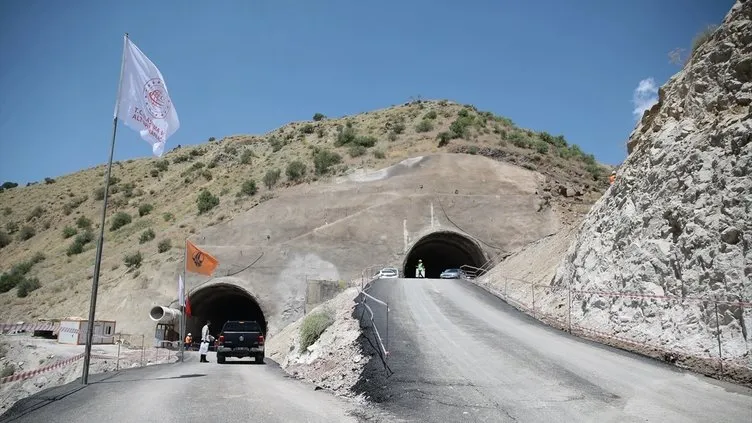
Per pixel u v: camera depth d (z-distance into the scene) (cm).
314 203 5097
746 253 1220
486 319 2034
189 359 2852
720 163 1399
